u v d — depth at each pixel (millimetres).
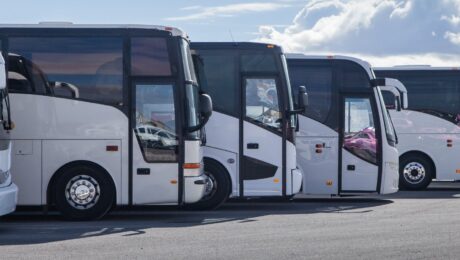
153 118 18109
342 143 23500
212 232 15992
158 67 18156
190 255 12961
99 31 18109
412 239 14766
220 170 21000
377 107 23547
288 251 13336
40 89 18016
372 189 23516
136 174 18031
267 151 21062
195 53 21219
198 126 18172
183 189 18078
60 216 19625
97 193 18031
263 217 18984
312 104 23656
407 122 28484
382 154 23516
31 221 18281
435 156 28375
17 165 17969
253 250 13461
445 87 28422
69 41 18078
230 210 21109
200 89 21141
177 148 18078
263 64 21141
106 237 15266
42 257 12812
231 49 21203
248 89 21125
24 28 18078
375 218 18594
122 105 18047
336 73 23672
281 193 20984
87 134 18016
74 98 18016
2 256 12922
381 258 12648
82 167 18000
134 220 18438
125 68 18094
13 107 17969
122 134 18031
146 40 18156
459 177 28391
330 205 22578
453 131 28312
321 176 23516
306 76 23734
